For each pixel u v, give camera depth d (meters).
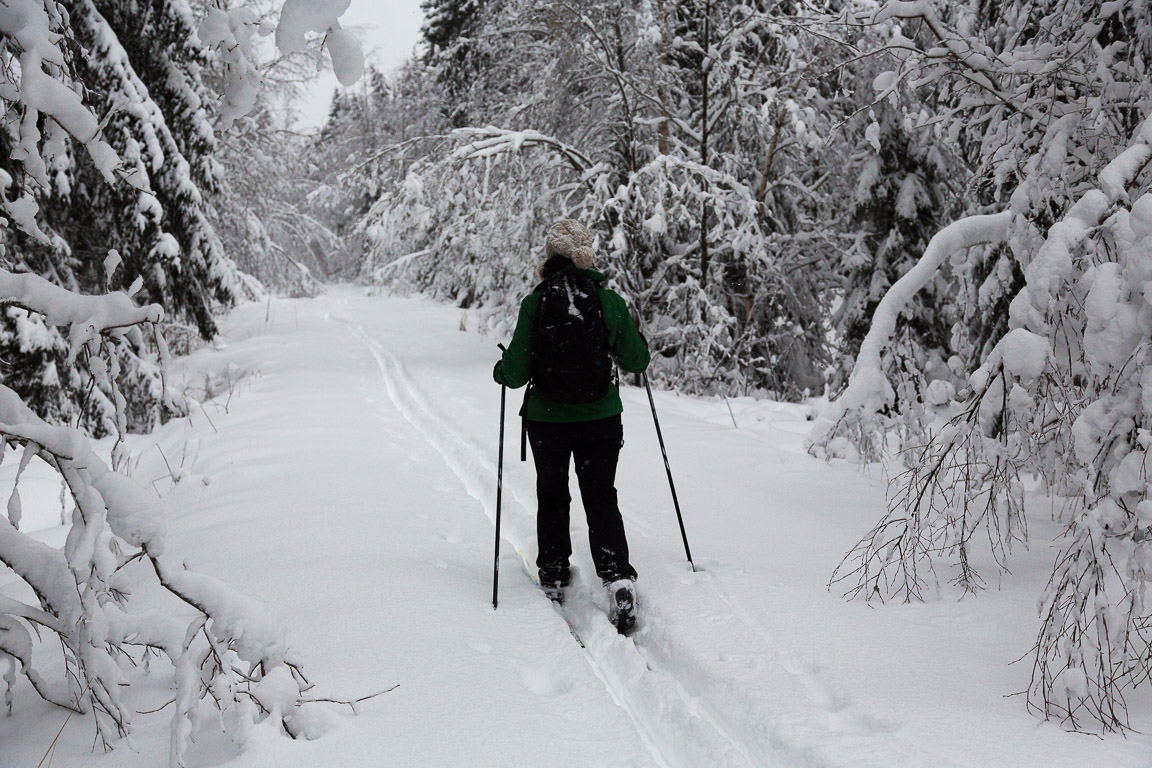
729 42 11.13
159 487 5.56
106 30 7.84
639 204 10.60
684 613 3.23
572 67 11.95
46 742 2.17
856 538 4.18
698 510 4.77
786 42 10.34
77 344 1.92
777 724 2.37
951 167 10.57
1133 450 2.53
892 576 3.58
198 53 9.37
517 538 4.33
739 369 11.41
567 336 3.42
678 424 7.68
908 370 4.74
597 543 3.40
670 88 12.07
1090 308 2.62
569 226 3.65
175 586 1.95
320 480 5.19
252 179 18.44
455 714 2.32
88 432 7.79
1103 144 4.24
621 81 11.09
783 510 4.72
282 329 17.83
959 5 7.07
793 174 13.05
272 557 3.61
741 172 11.81
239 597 2.02
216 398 9.36
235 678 2.20
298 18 1.60
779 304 12.88
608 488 3.54
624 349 3.60
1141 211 2.54
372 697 2.31
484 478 5.43
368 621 2.92
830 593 3.42
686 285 11.02
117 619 1.99
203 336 10.31
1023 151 4.68
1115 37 5.09
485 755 2.13
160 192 9.03
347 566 3.49
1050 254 2.92
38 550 2.06
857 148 11.15
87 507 1.87
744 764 2.16
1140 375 2.53
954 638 2.91
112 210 8.22
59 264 7.82
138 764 2.05
